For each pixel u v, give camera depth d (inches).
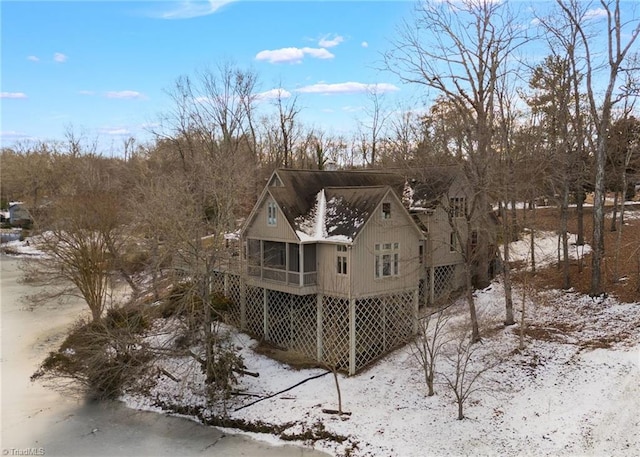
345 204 1018.7
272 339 1120.8
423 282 1208.8
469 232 991.0
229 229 1186.0
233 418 863.7
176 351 921.5
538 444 688.4
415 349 991.6
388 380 916.0
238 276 1191.6
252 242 1135.0
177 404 923.4
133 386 998.4
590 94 1038.4
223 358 907.4
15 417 906.1
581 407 738.2
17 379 1069.8
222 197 1098.1
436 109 1811.0
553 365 850.8
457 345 971.9
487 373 867.4
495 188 1024.2
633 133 1382.9
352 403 853.8
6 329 1391.5
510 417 752.3
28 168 3319.4
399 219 1024.9
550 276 1208.8
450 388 848.3
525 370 855.7
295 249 1051.9
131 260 1339.8
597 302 1020.5
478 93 989.8
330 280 990.4
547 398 775.1
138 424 881.5
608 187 1572.3
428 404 819.4
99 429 863.7
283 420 836.0
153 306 1128.2
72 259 1245.7
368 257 975.6
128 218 1395.2
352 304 953.5
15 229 3142.2
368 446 743.7
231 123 2098.9
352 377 948.6
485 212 1011.9
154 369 1004.6
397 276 1022.4
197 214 1015.6
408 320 1059.3
